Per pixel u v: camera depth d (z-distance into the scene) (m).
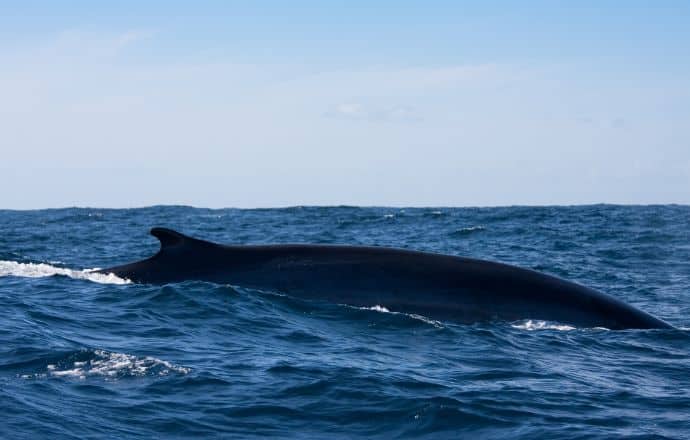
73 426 17.64
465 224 114.44
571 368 24.66
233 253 33.59
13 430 17.06
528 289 31.20
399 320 29.02
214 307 29.64
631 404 20.92
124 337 26.36
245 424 18.56
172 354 24.28
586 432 18.48
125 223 126.12
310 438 17.92
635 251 72.25
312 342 26.52
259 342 26.25
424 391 21.16
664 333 30.00
